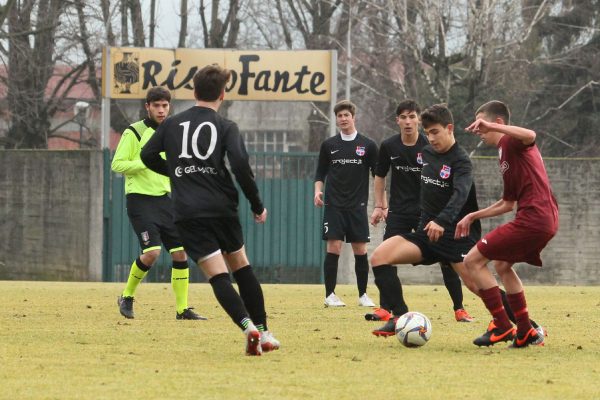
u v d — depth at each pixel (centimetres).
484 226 4984
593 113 8469
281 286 4012
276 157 4947
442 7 7838
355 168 2848
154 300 2917
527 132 1688
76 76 8225
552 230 1714
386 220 2583
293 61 4900
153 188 2328
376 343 1802
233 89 4900
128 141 2347
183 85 4912
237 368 1455
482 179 4959
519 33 7988
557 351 1706
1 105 7925
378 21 8569
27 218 5000
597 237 5034
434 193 2000
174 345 1736
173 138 1628
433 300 3039
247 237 4944
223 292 1586
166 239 2320
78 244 4909
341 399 1212
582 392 1279
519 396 1247
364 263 2827
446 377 1390
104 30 7931
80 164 4906
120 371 1420
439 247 1919
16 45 7325
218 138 1614
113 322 2169
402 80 8262
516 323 1761
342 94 9175
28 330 1975
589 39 8562
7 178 5016
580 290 3719
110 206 4888
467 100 7950
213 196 1606
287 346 1739
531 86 8438
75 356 1580
